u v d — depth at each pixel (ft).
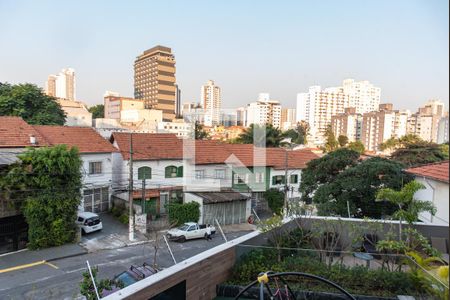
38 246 52.80
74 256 50.65
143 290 19.65
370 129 176.76
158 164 78.95
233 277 27.61
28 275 42.75
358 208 56.13
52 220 53.88
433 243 31.91
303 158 94.43
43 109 96.32
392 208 53.31
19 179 50.39
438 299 20.21
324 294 25.02
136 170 76.13
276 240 31.65
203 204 72.38
